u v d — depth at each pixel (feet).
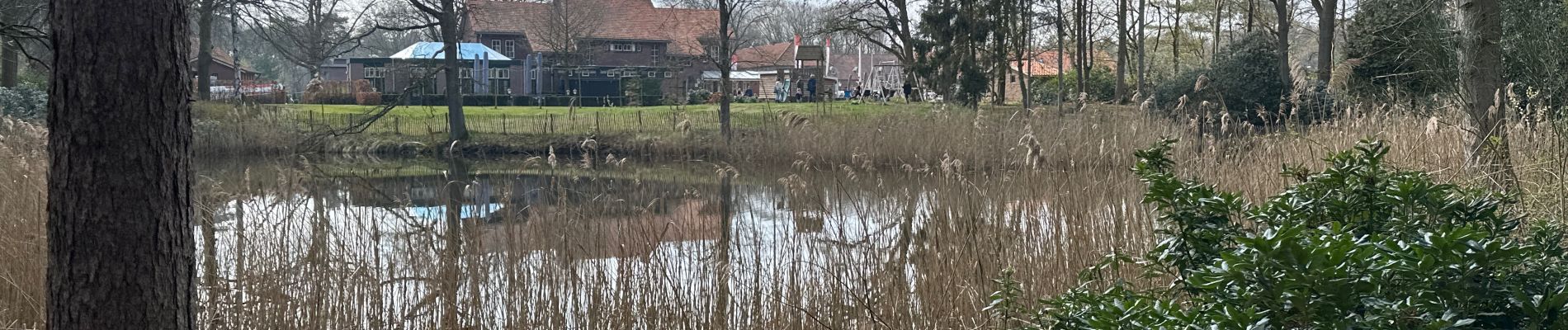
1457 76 34.27
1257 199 23.35
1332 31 94.84
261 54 244.63
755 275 22.49
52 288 11.62
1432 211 11.04
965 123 57.31
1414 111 34.73
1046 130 44.27
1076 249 22.00
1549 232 10.62
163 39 11.50
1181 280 10.99
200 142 79.15
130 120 11.29
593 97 176.14
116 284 11.41
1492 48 25.18
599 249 24.03
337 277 23.21
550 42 180.65
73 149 11.27
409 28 100.42
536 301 23.21
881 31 129.08
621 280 22.88
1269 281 8.74
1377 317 8.31
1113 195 23.77
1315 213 11.31
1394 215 11.17
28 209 23.84
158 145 11.56
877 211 26.20
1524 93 35.78
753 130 75.41
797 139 64.28
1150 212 21.42
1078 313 11.27
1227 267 9.05
